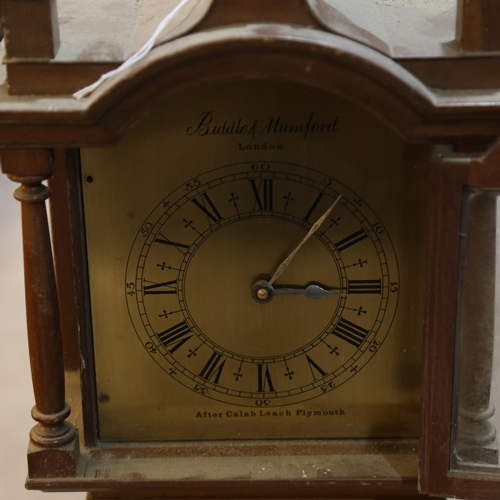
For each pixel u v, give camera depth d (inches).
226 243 35.1
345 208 34.9
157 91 31.9
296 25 31.8
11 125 32.2
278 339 35.7
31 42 32.3
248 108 34.2
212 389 36.0
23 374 45.7
